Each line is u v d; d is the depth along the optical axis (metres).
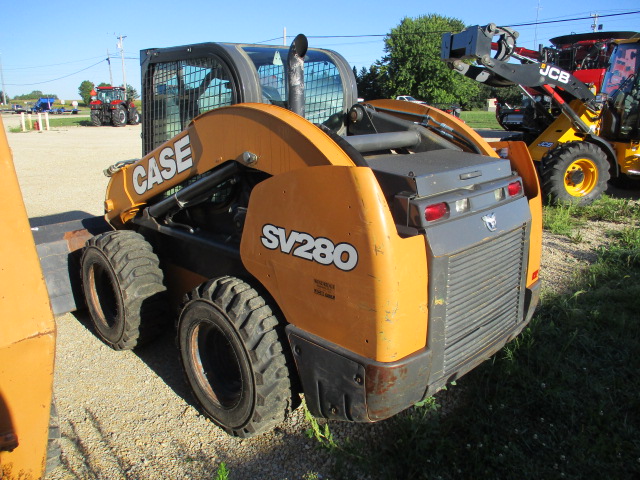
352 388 2.30
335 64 3.83
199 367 3.03
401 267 2.16
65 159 15.20
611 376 3.26
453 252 2.34
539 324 3.83
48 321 1.94
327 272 2.30
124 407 3.21
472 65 7.20
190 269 3.55
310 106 3.74
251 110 2.61
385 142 3.06
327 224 2.27
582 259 5.59
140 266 3.55
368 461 2.60
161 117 3.91
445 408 3.04
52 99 53.72
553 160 7.81
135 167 3.54
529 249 2.99
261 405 2.63
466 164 2.67
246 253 2.70
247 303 2.66
